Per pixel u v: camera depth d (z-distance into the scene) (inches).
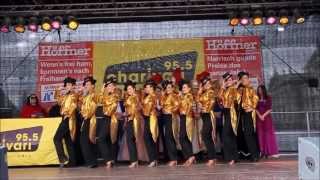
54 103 357.1
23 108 342.6
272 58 369.7
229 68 358.3
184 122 301.4
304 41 368.8
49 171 284.5
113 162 307.1
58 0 344.8
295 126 362.6
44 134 308.3
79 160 311.3
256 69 357.7
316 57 367.2
